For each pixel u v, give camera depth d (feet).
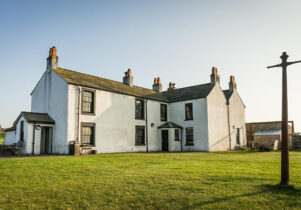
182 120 90.38
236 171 28.91
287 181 21.70
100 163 37.50
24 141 59.21
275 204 17.60
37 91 72.49
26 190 22.00
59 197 20.20
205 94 85.30
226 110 95.45
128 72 88.84
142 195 20.15
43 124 62.03
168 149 85.61
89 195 20.48
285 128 22.16
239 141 102.27
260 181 23.48
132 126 78.38
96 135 66.80
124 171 29.84
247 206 17.35
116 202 18.92
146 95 87.30
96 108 67.82
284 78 22.56
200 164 35.88
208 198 18.99
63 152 60.23
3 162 37.47
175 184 22.84
